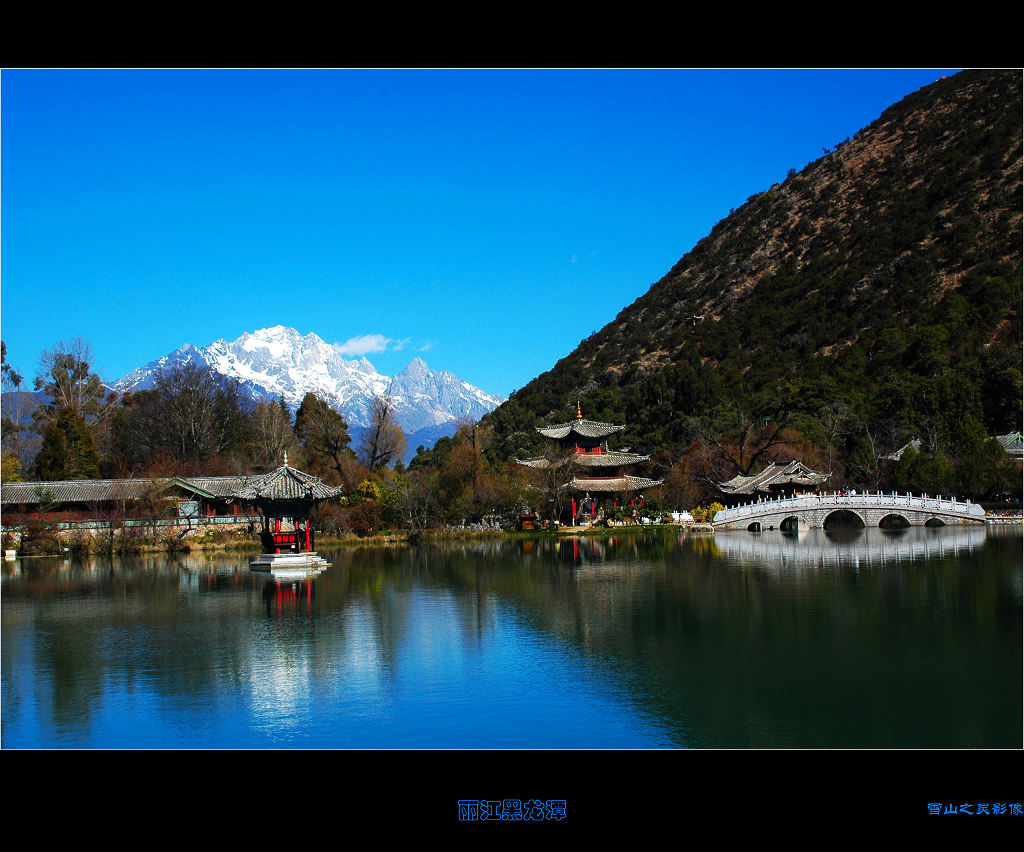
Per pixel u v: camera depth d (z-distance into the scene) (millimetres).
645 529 106188
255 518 97625
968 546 80125
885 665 36906
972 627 43438
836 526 113250
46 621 47656
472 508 106875
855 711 31562
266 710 31703
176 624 46438
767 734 29484
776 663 37281
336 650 40125
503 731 29781
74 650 40656
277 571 68562
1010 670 36000
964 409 135125
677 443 150375
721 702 32406
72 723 30547
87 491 95938
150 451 129625
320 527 95812
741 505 116812
